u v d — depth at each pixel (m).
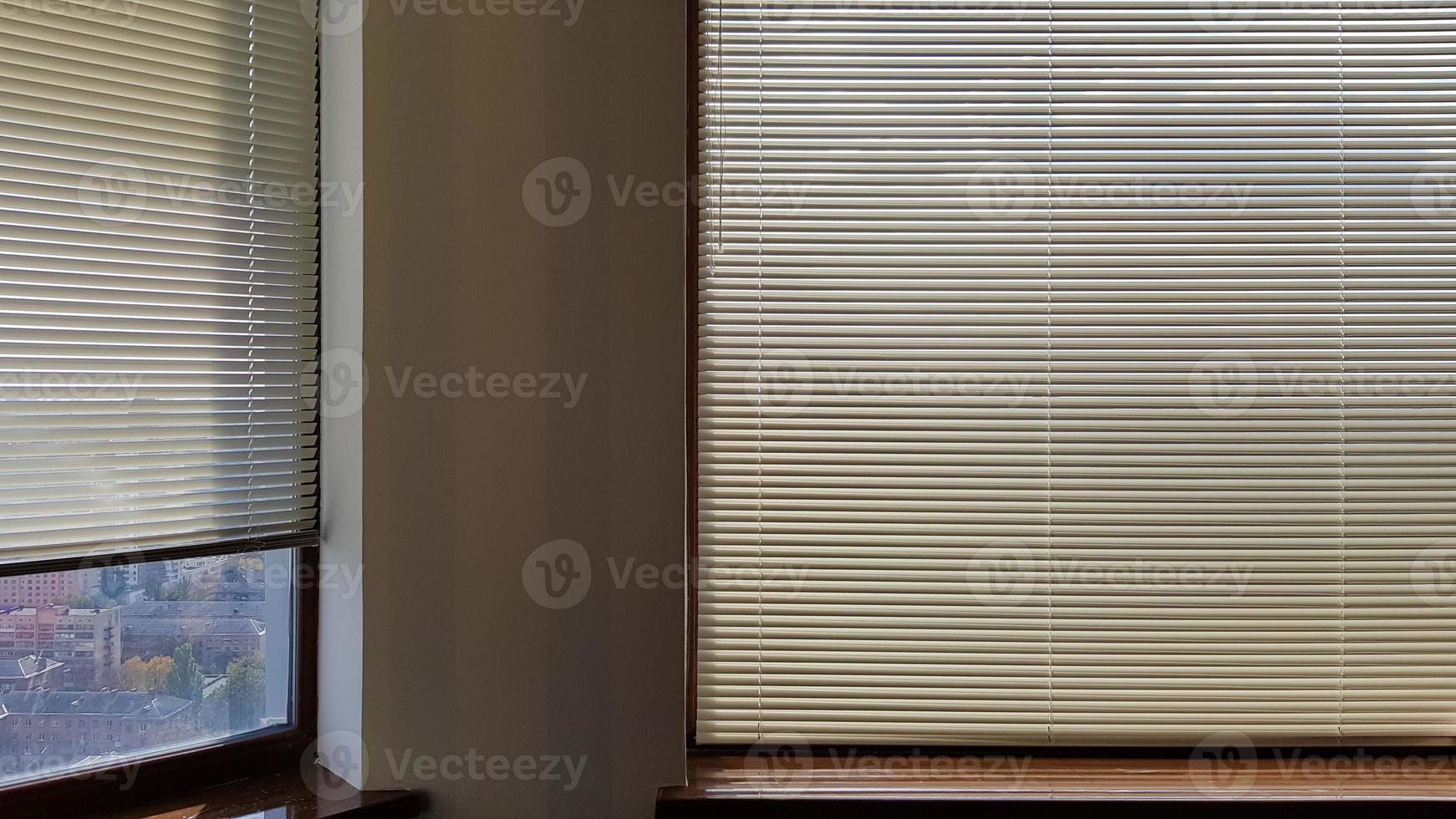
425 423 1.32
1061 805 1.27
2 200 1.11
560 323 1.35
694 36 1.43
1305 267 1.42
